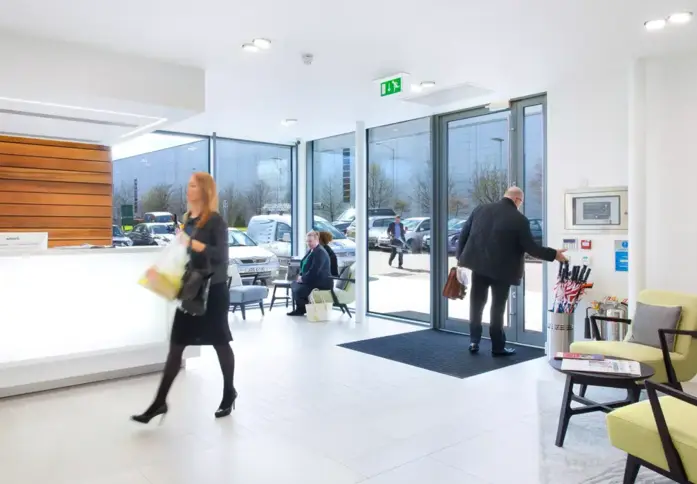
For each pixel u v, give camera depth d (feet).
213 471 9.20
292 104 20.18
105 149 21.34
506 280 17.19
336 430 11.03
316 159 29.32
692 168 14.34
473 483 8.75
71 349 13.78
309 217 29.66
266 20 12.18
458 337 20.57
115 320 14.46
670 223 14.69
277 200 29.32
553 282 17.69
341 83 17.34
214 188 11.44
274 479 8.91
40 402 12.79
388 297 24.95
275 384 14.17
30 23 12.31
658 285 14.89
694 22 12.23
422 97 19.11
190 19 12.12
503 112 20.03
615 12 11.68
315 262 24.17
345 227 27.50
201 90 15.79
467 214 21.49
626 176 15.88
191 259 11.01
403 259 24.16
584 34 13.00
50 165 20.07
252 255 27.53
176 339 11.26
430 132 22.49
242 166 27.96
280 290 29.53
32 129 18.15
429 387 13.93
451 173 22.08
